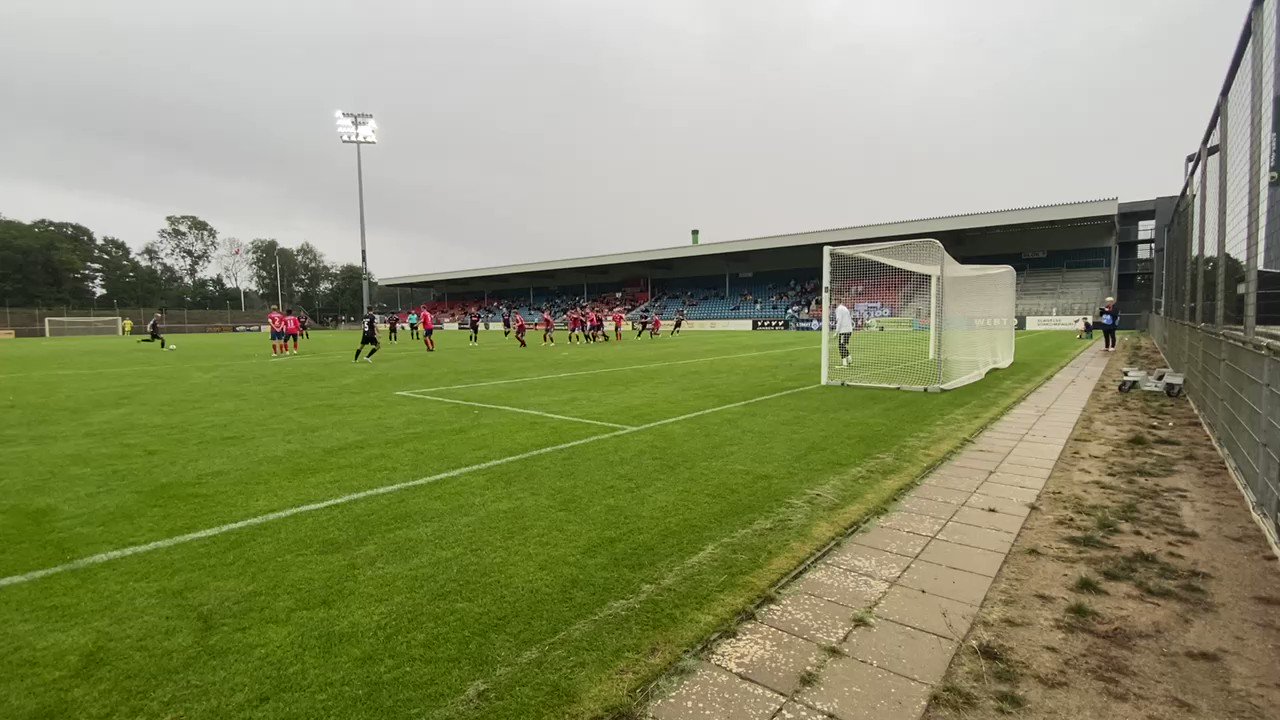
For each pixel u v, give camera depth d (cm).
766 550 342
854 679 226
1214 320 639
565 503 427
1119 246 3559
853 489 452
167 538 369
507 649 245
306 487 473
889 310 1530
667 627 260
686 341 2678
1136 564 324
